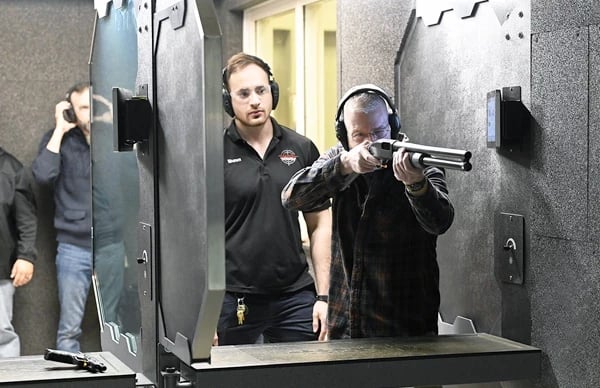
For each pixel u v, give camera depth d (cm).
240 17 567
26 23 566
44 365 227
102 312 290
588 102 222
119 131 238
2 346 548
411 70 308
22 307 568
